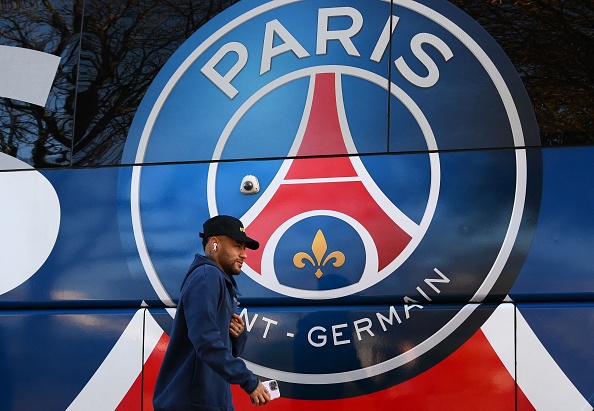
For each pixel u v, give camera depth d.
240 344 4.26
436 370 4.49
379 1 4.77
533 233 4.46
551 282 4.43
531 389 4.39
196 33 4.95
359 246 4.61
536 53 4.59
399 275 4.56
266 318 4.66
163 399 4.02
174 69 4.94
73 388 4.84
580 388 4.36
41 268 4.95
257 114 4.80
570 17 4.59
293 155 4.73
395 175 4.62
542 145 4.51
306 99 4.76
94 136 4.99
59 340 4.89
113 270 4.87
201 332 3.88
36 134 5.06
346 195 4.65
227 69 4.88
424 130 4.62
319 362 4.59
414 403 4.49
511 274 4.46
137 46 5.02
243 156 4.78
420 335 4.52
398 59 4.70
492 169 4.54
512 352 4.43
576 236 4.44
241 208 4.74
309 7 4.84
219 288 4.05
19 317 4.94
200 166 4.82
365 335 4.57
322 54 4.78
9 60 5.14
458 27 4.67
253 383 3.90
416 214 4.57
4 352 4.93
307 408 4.58
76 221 4.95
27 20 5.14
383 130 4.66
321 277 4.63
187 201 4.82
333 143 4.70
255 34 4.87
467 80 4.62
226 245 4.24
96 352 4.84
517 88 4.57
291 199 4.70
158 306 4.83
